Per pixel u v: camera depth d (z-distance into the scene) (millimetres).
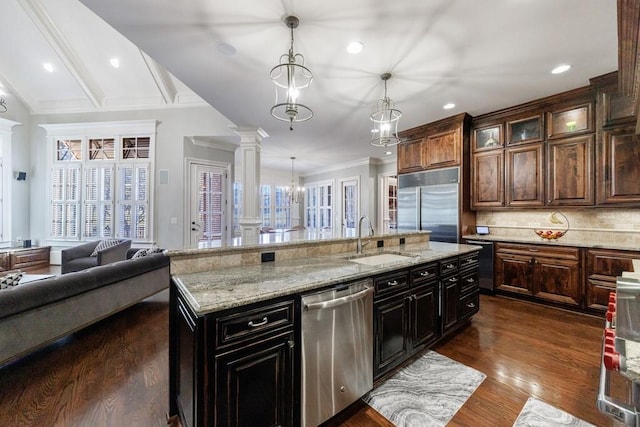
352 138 5379
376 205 7699
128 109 5684
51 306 2268
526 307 3486
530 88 3225
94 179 5730
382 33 2225
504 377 2055
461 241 4168
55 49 4941
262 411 1354
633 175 2957
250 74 2867
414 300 2191
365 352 1797
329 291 1611
